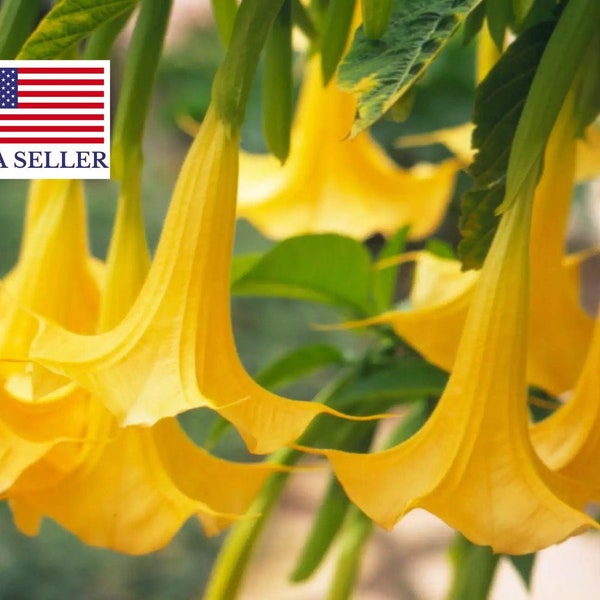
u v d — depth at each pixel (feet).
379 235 29.09
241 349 27.53
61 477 5.26
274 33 5.63
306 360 6.72
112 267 5.49
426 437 5.13
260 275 6.46
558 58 5.16
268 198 7.17
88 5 5.16
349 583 6.62
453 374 5.15
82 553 21.42
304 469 5.24
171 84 30.86
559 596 21.38
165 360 5.12
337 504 6.48
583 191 16.22
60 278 5.68
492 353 5.13
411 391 6.32
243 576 6.25
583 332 5.72
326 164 7.25
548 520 5.03
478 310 5.15
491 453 5.10
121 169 5.52
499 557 6.20
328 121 7.19
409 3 4.99
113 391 5.08
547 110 5.16
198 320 5.15
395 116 5.38
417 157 22.13
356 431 6.39
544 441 5.30
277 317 28.66
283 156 5.70
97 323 5.71
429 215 7.48
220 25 5.75
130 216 5.51
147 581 21.39
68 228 5.71
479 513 5.05
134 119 5.52
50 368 5.07
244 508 5.26
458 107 21.57
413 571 23.31
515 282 5.15
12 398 5.21
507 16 5.54
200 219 5.17
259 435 5.07
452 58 20.89
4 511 21.59
